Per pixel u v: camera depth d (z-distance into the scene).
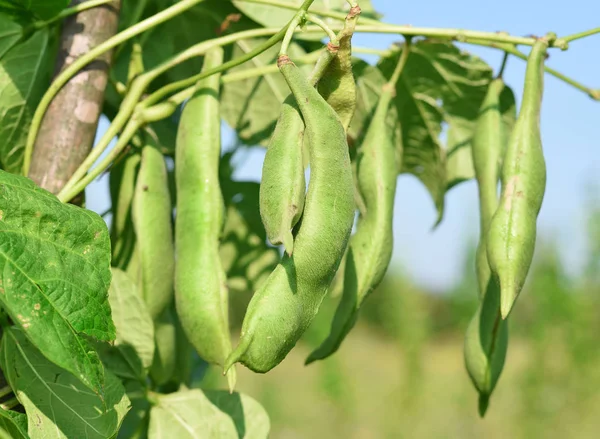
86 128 0.60
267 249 0.74
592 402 2.89
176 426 0.62
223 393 0.63
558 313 2.91
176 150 0.62
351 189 0.54
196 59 0.69
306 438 3.35
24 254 0.51
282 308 0.53
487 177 0.65
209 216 0.60
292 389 4.33
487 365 0.63
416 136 0.73
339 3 0.68
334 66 0.55
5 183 0.52
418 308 3.45
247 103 0.71
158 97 0.61
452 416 3.35
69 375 0.56
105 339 0.52
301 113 0.54
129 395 0.62
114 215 0.65
